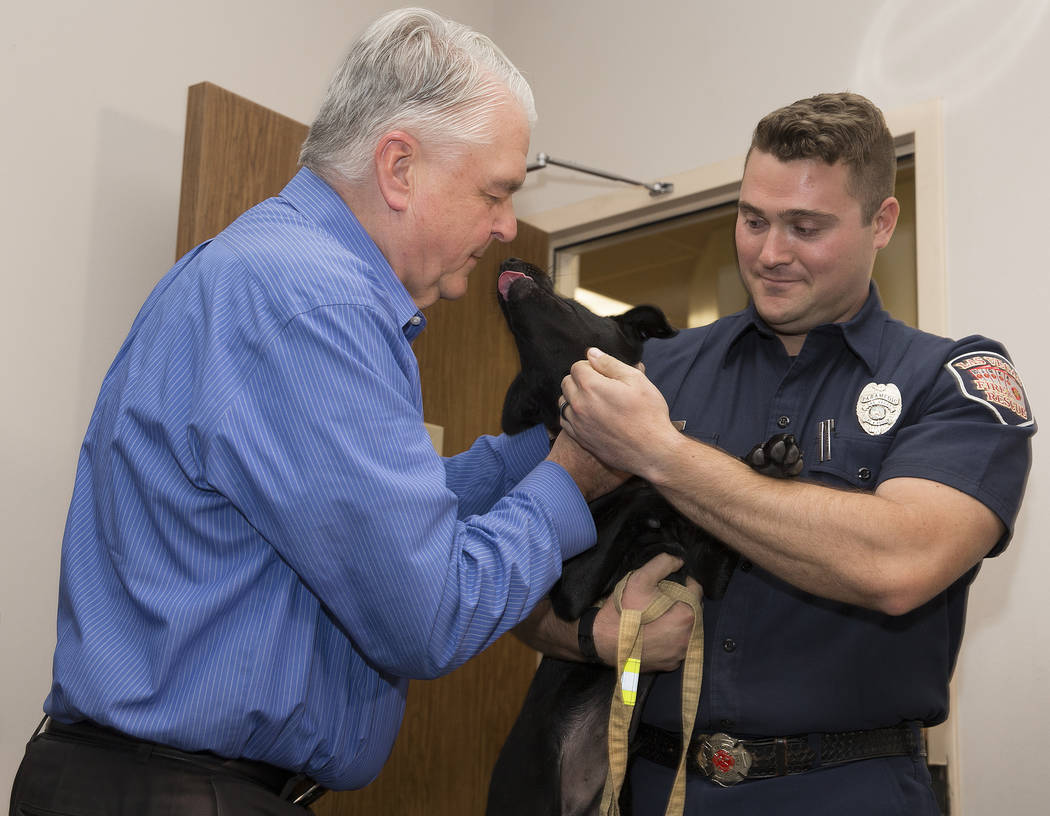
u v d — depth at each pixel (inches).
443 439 123.3
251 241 49.1
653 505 61.2
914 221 115.2
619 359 62.4
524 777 64.8
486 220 54.7
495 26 153.3
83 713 44.8
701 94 128.0
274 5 126.6
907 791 55.6
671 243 149.1
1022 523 95.9
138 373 48.4
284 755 46.5
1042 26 101.4
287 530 43.6
